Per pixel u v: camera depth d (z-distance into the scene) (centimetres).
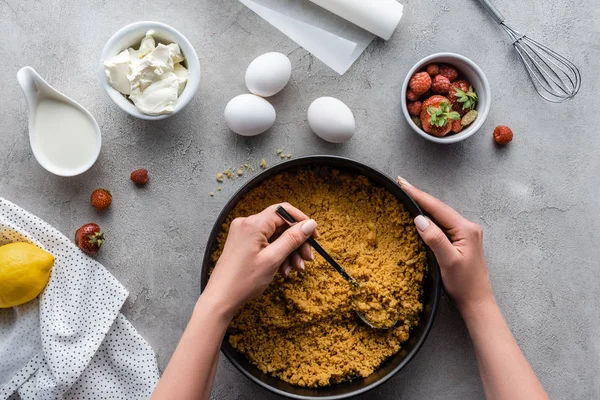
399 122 86
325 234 82
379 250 82
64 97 81
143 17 85
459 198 86
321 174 83
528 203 87
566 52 87
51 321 82
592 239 87
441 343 86
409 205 80
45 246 83
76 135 82
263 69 80
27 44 85
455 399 86
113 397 84
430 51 86
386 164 86
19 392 83
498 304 87
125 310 85
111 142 85
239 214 82
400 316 81
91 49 85
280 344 81
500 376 77
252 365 81
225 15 85
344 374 80
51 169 82
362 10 81
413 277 81
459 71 83
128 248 85
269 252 70
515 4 86
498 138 85
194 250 85
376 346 81
